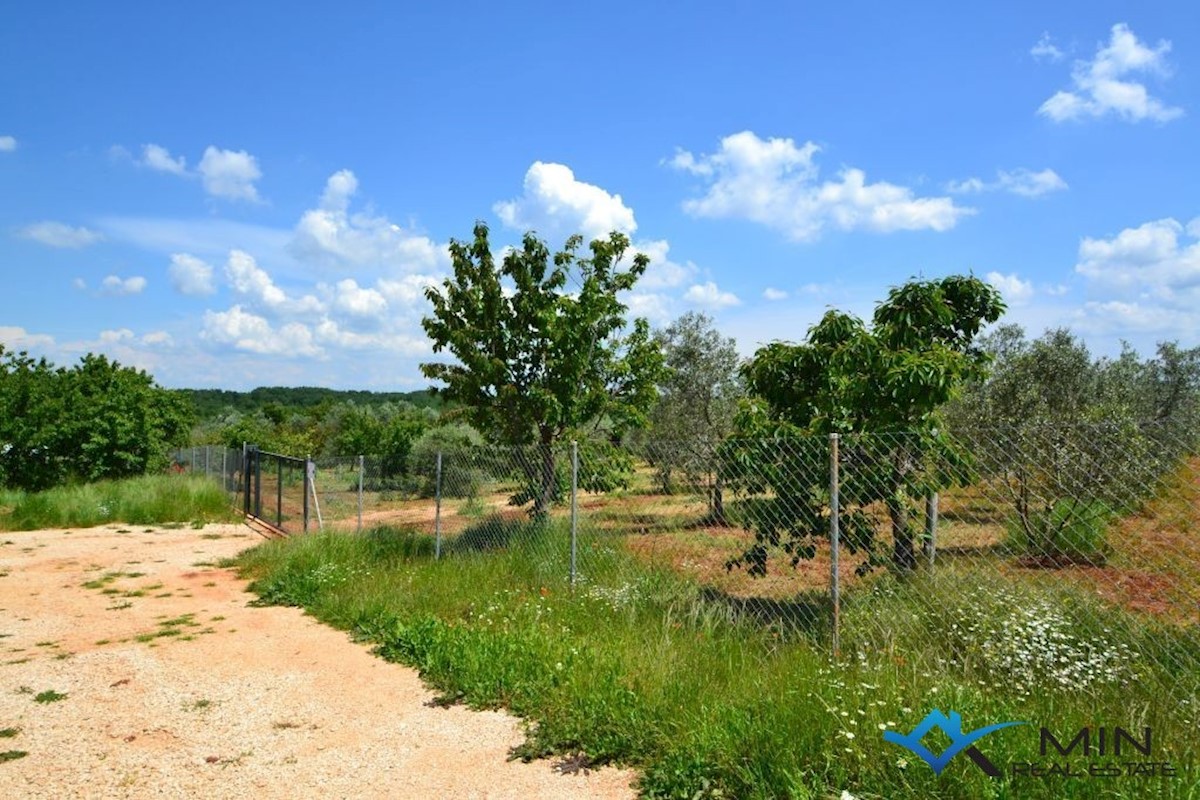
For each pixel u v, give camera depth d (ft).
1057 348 39.01
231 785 11.76
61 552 36.63
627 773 11.93
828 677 13.66
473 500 36.88
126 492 51.55
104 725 14.34
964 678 13.87
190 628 21.88
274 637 20.75
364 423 89.92
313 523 43.83
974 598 16.35
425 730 13.89
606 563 24.61
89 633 21.36
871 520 19.84
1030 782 9.83
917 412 19.35
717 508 25.05
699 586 22.39
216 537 42.19
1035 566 18.35
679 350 51.72
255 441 98.37
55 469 61.57
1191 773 9.90
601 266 35.32
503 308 34.55
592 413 35.06
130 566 32.68
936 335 22.71
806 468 19.90
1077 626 14.84
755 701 12.94
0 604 25.29
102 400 64.39
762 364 22.26
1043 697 12.78
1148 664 13.65
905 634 15.78
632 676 14.93
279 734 13.84
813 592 20.88
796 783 10.25
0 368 64.39
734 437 21.13
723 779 10.94
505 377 34.19
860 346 19.76
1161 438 16.57
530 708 14.42
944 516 21.89
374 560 30.04
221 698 15.79
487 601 22.18
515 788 11.53
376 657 18.70
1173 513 16.71
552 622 19.75
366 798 11.31
